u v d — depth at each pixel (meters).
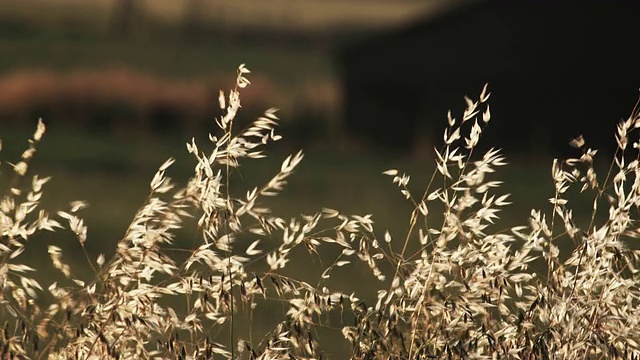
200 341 5.18
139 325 4.99
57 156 38.81
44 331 4.99
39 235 18.62
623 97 51.75
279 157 43.81
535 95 53.38
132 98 59.56
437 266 5.27
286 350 5.09
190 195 5.00
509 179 36.62
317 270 16.16
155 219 5.02
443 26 55.94
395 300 5.29
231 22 133.25
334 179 35.81
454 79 55.78
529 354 5.29
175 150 45.56
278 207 27.27
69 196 27.50
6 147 40.22
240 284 5.08
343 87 60.69
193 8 136.50
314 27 134.88
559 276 5.47
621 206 5.52
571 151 52.59
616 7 51.59
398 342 5.24
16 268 4.92
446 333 5.25
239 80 5.04
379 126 58.78
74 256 16.81
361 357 5.22
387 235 5.27
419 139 56.12
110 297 5.01
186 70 101.56
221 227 5.02
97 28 125.94
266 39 130.62
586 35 52.34
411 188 33.66
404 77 57.56
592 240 5.47
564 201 5.60
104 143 46.50
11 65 93.25
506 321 5.45
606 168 39.62
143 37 124.25
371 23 139.50
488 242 5.34
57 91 58.59
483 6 54.44
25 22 121.00
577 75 52.34
